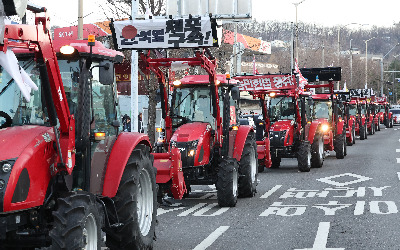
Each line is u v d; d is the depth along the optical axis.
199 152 13.26
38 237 7.01
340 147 26.75
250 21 21.50
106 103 8.21
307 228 10.67
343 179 18.80
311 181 18.48
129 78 30.75
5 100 7.30
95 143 7.86
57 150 6.99
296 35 45.62
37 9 6.55
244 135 14.53
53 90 6.81
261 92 21.00
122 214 8.05
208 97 13.95
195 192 16.39
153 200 9.02
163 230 10.68
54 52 6.82
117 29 11.81
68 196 6.85
